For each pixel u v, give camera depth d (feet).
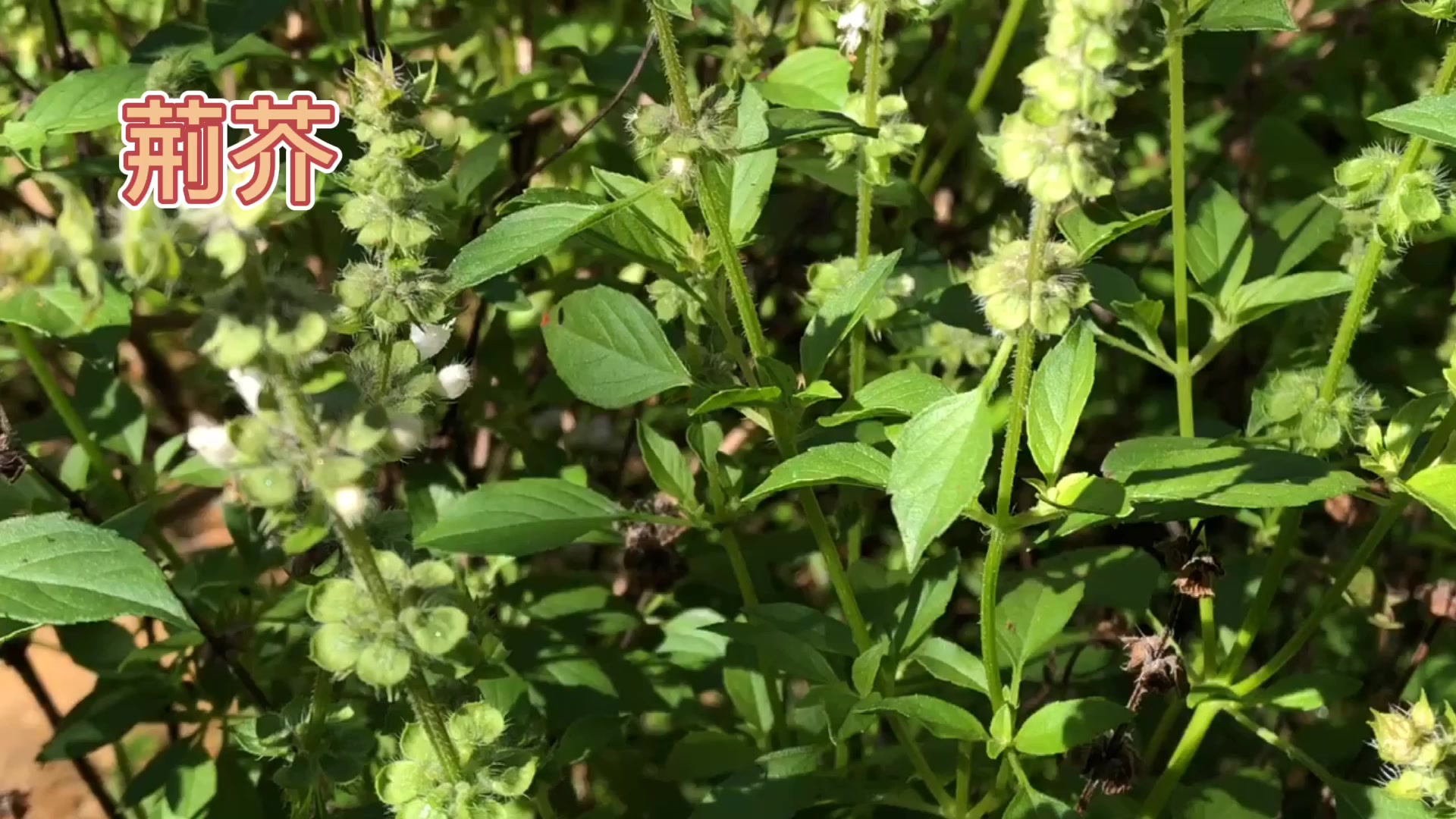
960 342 1.65
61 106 1.36
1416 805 1.34
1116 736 1.46
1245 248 1.51
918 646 1.39
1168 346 1.98
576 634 1.62
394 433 0.97
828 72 1.54
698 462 1.92
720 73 1.88
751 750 1.56
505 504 1.42
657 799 1.67
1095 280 1.52
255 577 1.57
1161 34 1.20
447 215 1.62
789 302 2.05
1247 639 1.43
